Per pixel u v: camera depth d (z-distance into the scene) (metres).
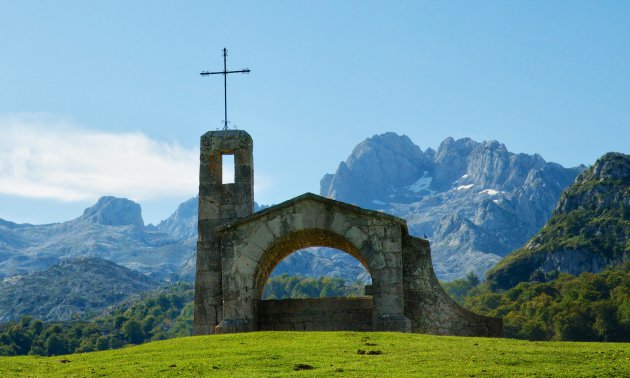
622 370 26.92
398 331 42.34
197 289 46.25
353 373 27.33
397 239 43.22
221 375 27.92
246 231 44.09
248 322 43.47
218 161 47.78
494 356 29.78
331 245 47.41
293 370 28.58
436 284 44.88
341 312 45.41
